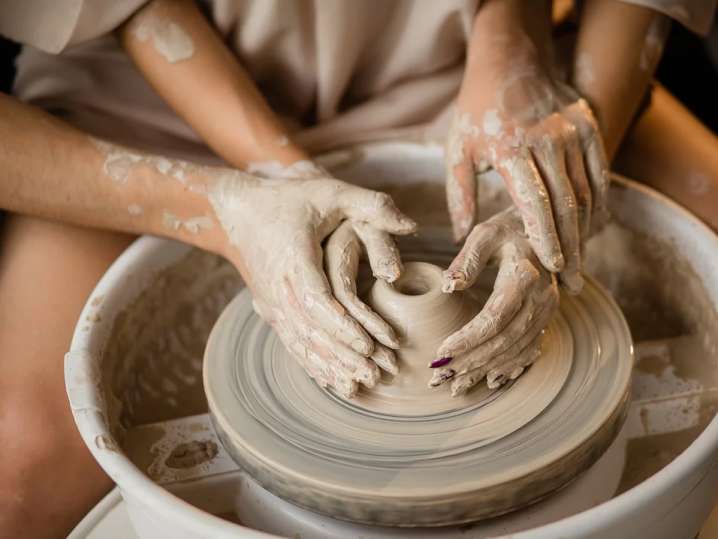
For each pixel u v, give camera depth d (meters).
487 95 1.36
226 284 1.52
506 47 1.44
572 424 1.03
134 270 1.35
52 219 1.37
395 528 1.01
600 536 0.89
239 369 1.16
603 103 1.46
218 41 1.51
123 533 1.13
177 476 1.16
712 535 1.18
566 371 1.11
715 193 1.52
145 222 1.33
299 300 1.07
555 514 1.04
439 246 1.35
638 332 1.51
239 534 0.89
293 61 1.61
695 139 1.61
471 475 0.96
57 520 1.21
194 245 1.40
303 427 1.05
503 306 1.04
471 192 1.33
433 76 1.70
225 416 1.08
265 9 1.49
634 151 1.61
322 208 1.16
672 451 1.17
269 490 1.04
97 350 1.24
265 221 1.19
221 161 1.65
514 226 1.17
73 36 1.42
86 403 1.12
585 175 1.31
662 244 1.44
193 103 1.45
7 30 1.44
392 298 1.06
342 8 1.49
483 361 1.03
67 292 1.39
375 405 1.06
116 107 1.62
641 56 1.51
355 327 1.02
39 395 1.27
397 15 1.57
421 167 1.57
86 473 1.23
